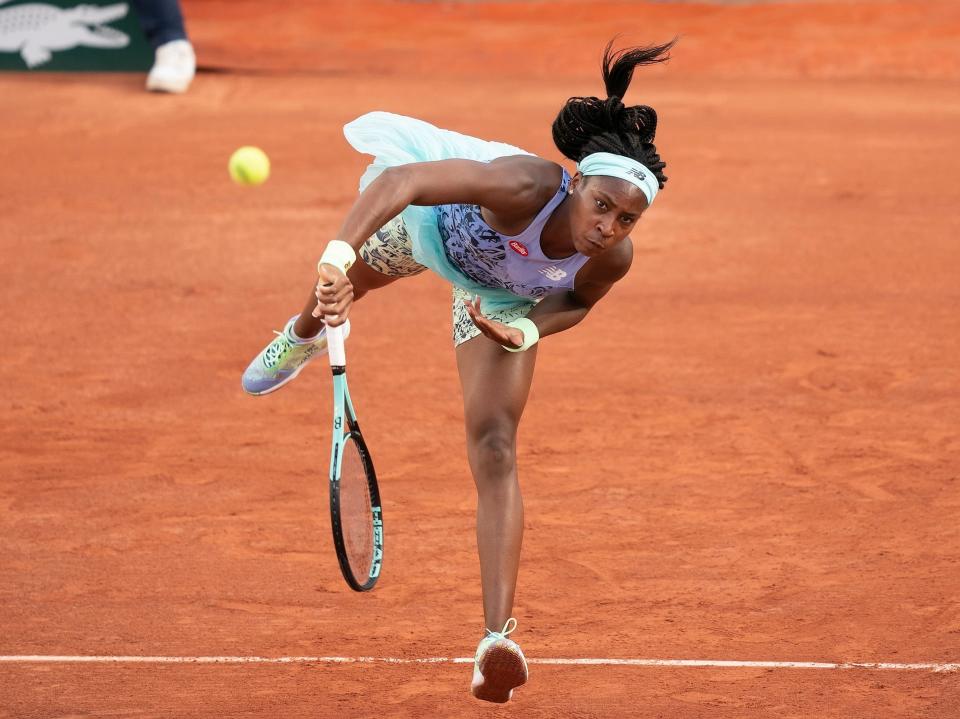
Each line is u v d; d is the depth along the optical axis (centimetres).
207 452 2984
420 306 4194
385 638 2119
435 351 3738
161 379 3484
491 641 1628
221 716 1847
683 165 6297
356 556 1786
